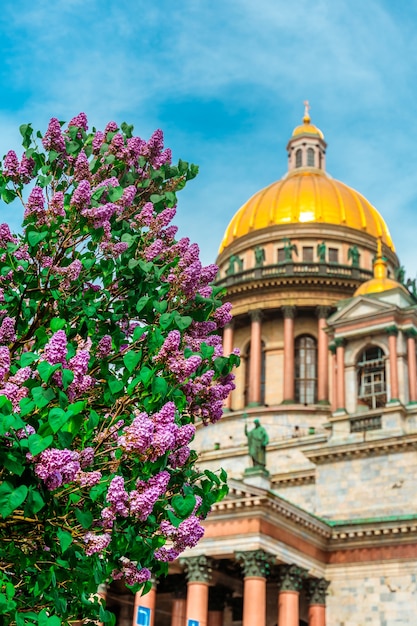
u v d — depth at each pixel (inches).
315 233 3890.3
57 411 489.1
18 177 714.8
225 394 713.0
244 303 3762.3
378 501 2554.1
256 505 2171.5
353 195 4141.2
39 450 478.3
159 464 561.9
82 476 540.4
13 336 619.8
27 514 496.1
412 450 2566.4
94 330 680.4
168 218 743.1
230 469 3144.7
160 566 658.2
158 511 620.4
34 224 657.6
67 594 605.0
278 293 3703.3
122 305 709.9
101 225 672.4
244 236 4030.5
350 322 2878.9
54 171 730.2
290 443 3115.2
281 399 3580.2
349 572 2377.0
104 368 654.5
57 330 579.5
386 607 2285.9
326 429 3100.4
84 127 778.8
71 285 669.3
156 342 623.5
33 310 661.3
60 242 669.9
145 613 1609.3
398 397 2704.2
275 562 2228.1
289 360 3533.5
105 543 551.2
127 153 772.0
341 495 2628.0
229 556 2222.0
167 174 805.9
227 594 2568.9
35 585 564.1
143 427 541.6
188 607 2186.3
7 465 483.8
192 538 610.9
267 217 4015.8
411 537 2321.6
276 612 2544.3
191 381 690.2
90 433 566.3
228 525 2208.4
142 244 733.9
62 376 517.7
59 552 565.3
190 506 597.0
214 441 3469.5
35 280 658.2
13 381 526.9
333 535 2416.3
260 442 2448.3
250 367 3624.5
